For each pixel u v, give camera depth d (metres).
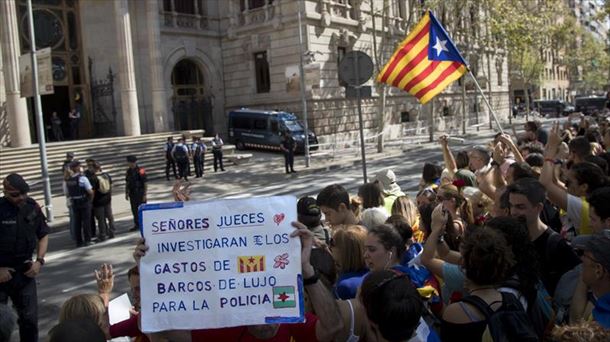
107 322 3.75
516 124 57.09
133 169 15.54
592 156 6.68
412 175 22.14
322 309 3.01
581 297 3.61
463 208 5.16
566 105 67.56
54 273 11.14
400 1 44.56
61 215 18.50
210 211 2.98
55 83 32.69
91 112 34.12
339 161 29.44
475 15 44.00
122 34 30.84
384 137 40.09
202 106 38.12
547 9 46.88
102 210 14.19
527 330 3.11
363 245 4.26
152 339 3.45
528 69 62.53
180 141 25.20
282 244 2.95
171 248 2.98
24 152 24.84
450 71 8.79
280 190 21.38
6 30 25.42
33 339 6.54
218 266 2.96
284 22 35.88
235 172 27.36
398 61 9.05
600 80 94.19
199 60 38.16
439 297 3.98
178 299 2.95
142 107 34.62
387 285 2.88
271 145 33.19
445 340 3.28
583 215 4.88
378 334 2.94
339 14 38.19
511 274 3.37
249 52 38.03
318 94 36.06
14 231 6.33
